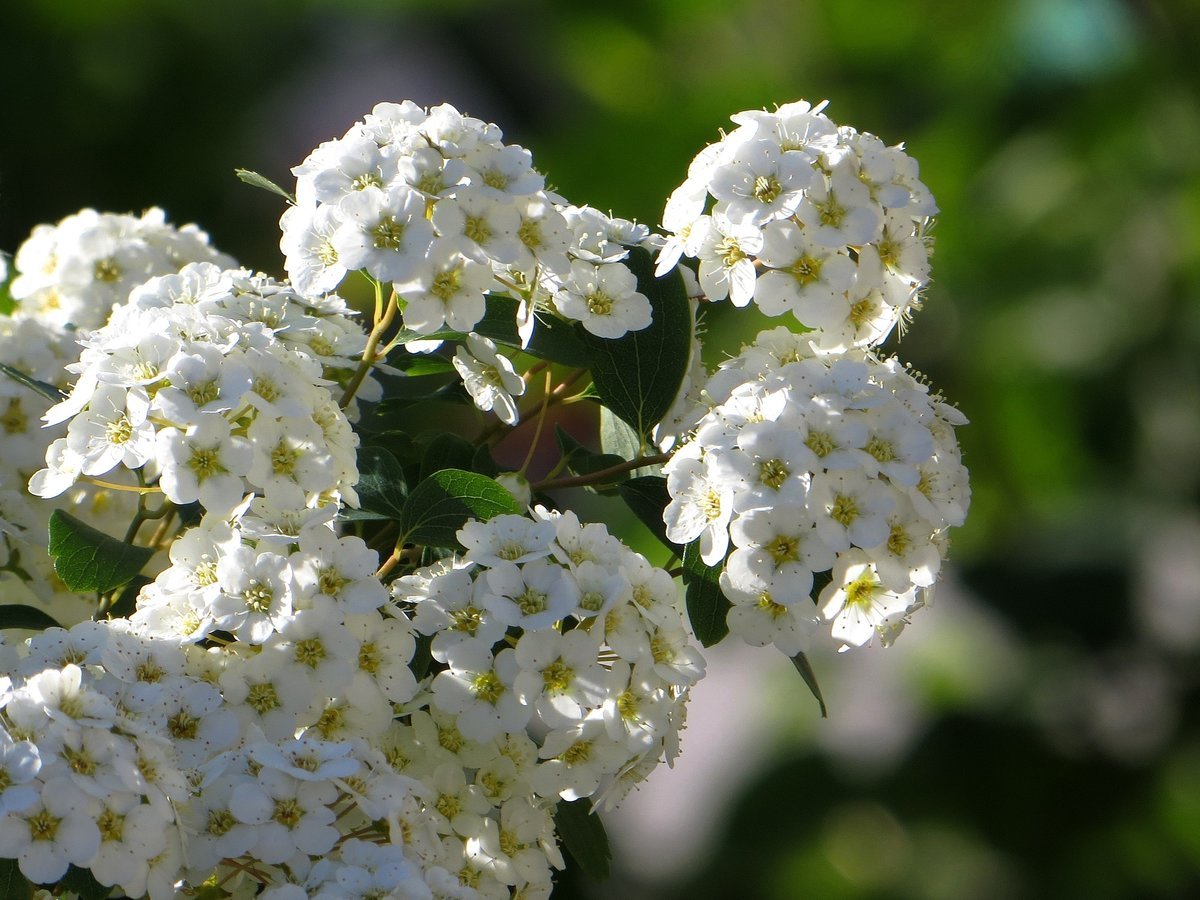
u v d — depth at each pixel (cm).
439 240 94
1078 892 128
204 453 93
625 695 94
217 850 91
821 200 95
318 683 93
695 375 98
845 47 146
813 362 95
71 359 99
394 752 94
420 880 91
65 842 90
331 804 92
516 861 94
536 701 93
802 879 135
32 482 94
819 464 93
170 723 92
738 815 137
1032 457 142
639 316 96
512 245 94
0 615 96
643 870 142
